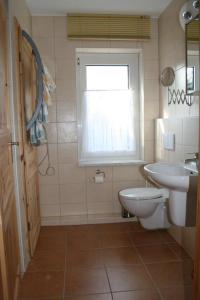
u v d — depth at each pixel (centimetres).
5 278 113
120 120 287
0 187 115
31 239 215
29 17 252
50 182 279
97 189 285
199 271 97
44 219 280
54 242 242
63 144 275
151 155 287
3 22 147
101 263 204
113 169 285
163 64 262
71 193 282
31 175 225
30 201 217
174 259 209
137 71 287
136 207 229
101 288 174
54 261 209
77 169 280
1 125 132
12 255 148
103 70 284
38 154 273
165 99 261
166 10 250
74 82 269
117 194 288
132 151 294
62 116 272
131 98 285
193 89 197
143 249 226
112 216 286
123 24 267
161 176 169
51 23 262
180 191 179
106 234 257
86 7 250
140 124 292
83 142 286
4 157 134
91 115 284
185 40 206
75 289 173
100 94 283
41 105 197
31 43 195
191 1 196
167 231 262
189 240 214
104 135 288
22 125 192
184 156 211
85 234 258
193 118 195
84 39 265
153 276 186
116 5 247
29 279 185
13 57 173
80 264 204
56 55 266
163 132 255
